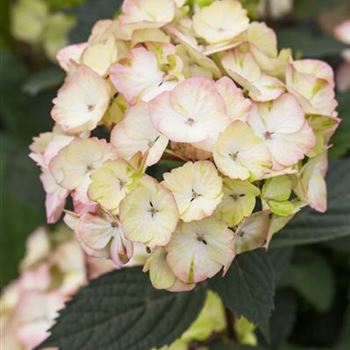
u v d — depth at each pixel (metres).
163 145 0.58
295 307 0.83
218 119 0.58
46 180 0.63
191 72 0.61
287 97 0.60
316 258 0.85
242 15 0.64
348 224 0.67
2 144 0.99
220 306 0.73
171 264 0.58
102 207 0.58
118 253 0.59
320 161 0.63
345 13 0.95
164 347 0.72
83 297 0.66
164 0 0.63
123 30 0.62
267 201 0.59
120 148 0.59
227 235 0.58
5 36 0.99
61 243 0.90
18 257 1.03
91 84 0.61
